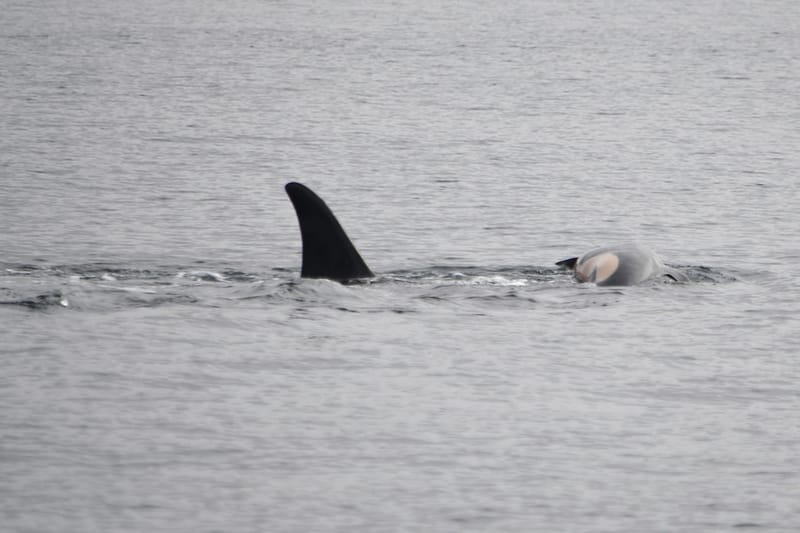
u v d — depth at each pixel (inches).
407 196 4542.3
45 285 2847.0
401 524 1569.9
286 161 5388.8
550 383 2199.8
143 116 6815.9
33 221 3848.4
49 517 1557.6
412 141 6127.0
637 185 4869.6
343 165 5310.0
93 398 2038.6
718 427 1972.2
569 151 5866.1
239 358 2303.2
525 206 4357.8
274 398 2070.6
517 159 5570.9
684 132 6624.0
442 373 2241.6
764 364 2343.8
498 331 2539.4
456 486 1699.1
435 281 2977.4
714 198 4564.5
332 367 2263.8
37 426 1888.5
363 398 2082.9
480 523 1578.5
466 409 2036.2
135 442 1835.6
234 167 5177.2
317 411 2006.6
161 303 2674.7
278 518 1578.5
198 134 6166.3
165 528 1536.7
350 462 1780.3
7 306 2596.0
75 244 3508.9
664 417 2018.9
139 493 1643.7
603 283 2955.2
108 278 3019.2
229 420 1951.3
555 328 2576.3
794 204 4441.4
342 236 2920.8
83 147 5575.8
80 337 2399.1
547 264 3363.7
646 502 1656.0
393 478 1722.4
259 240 3654.0
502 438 1897.1
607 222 4065.0
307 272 2920.8
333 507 1617.9
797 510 1633.9
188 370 2214.6
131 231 3737.7
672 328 2593.5
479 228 3924.7
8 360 2234.3
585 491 1690.5
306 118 6953.7
